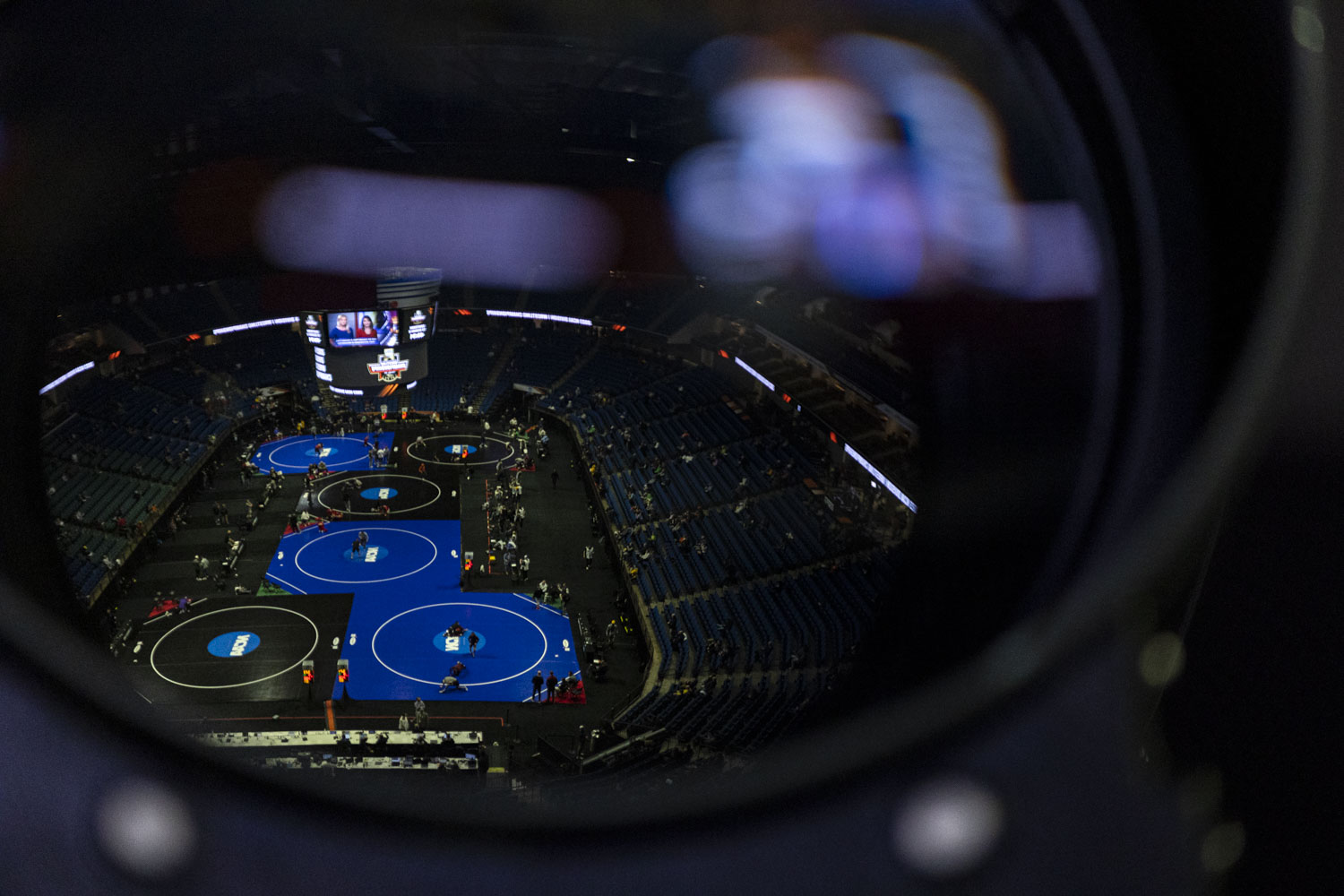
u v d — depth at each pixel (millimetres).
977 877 1241
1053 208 1918
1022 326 2016
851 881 1228
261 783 1350
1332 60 2852
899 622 1965
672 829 1280
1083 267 1811
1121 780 1296
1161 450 1504
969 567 1772
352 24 6227
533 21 7551
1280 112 1513
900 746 1291
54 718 1359
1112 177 1762
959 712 1302
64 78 2621
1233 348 1531
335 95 30609
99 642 2197
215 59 4465
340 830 1326
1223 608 3281
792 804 1270
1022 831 1260
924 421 2328
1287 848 3180
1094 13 1813
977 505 1847
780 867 1245
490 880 1295
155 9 3291
